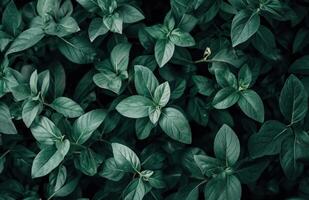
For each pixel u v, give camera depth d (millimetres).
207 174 651
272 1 640
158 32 645
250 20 628
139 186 651
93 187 747
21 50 645
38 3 652
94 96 690
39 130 641
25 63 691
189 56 684
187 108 692
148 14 735
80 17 676
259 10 640
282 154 656
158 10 738
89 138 671
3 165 688
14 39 653
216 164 646
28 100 633
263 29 679
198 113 690
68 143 628
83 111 641
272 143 653
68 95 714
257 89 735
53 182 666
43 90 634
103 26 642
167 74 684
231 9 664
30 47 678
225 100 636
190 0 655
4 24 653
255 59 690
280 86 728
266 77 732
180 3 654
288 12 660
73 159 676
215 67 676
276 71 729
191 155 687
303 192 731
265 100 734
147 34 668
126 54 648
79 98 687
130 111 625
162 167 699
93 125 639
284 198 756
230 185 647
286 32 736
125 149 641
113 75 646
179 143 693
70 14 666
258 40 679
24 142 714
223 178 649
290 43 738
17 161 706
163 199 699
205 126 700
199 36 698
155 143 698
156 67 698
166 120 632
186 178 700
